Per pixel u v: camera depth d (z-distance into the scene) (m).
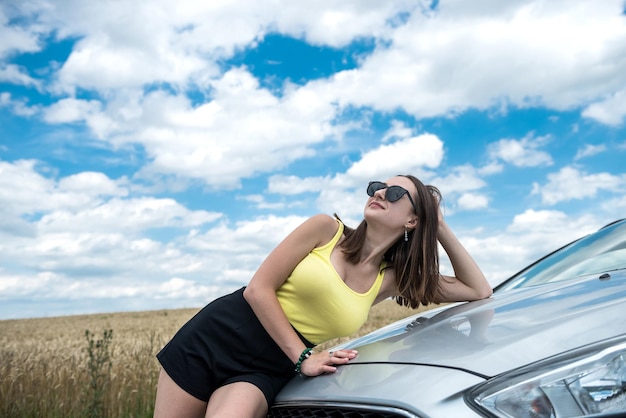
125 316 45.88
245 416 2.03
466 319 2.18
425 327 2.26
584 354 1.61
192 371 2.28
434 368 1.76
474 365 1.69
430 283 2.58
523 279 2.94
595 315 1.78
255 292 2.25
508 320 1.98
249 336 2.26
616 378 1.54
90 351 6.12
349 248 2.44
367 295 2.48
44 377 7.04
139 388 6.66
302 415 1.98
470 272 2.71
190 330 2.34
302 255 2.36
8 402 6.33
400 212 2.44
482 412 1.54
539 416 1.52
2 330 33.41
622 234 2.92
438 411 1.58
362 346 2.32
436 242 2.55
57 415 6.10
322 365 2.11
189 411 2.30
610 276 2.31
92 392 6.44
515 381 1.59
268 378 2.21
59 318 47.94
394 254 2.60
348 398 1.80
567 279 2.65
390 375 1.83
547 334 1.74
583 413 1.51
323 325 2.40
